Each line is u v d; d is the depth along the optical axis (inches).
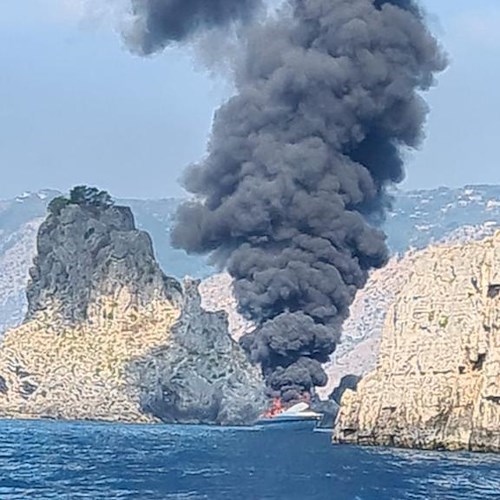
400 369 5757.9
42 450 6653.5
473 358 5359.3
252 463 5497.1
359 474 4562.0
